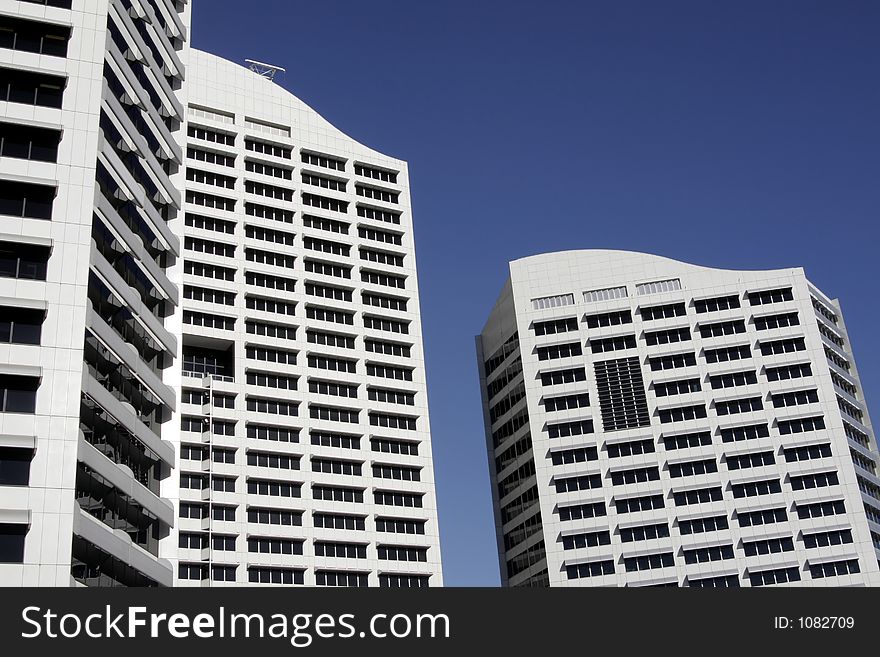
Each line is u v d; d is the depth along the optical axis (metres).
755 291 144.25
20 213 58.09
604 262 148.88
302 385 121.88
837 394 139.12
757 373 139.12
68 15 63.91
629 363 141.38
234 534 109.56
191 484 110.50
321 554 113.81
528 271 150.00
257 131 134.50
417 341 132.25
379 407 125.00
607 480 135.12
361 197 138.38
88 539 54.09
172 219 75.56
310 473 117.12
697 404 137.75
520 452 144.25
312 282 128.62
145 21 74.94
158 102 75.81
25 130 60.16
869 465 141.62
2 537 51.28
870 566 127.19
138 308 65.44
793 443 134.50
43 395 54.88
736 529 130.75
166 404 68.81
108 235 62.72
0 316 55.81
